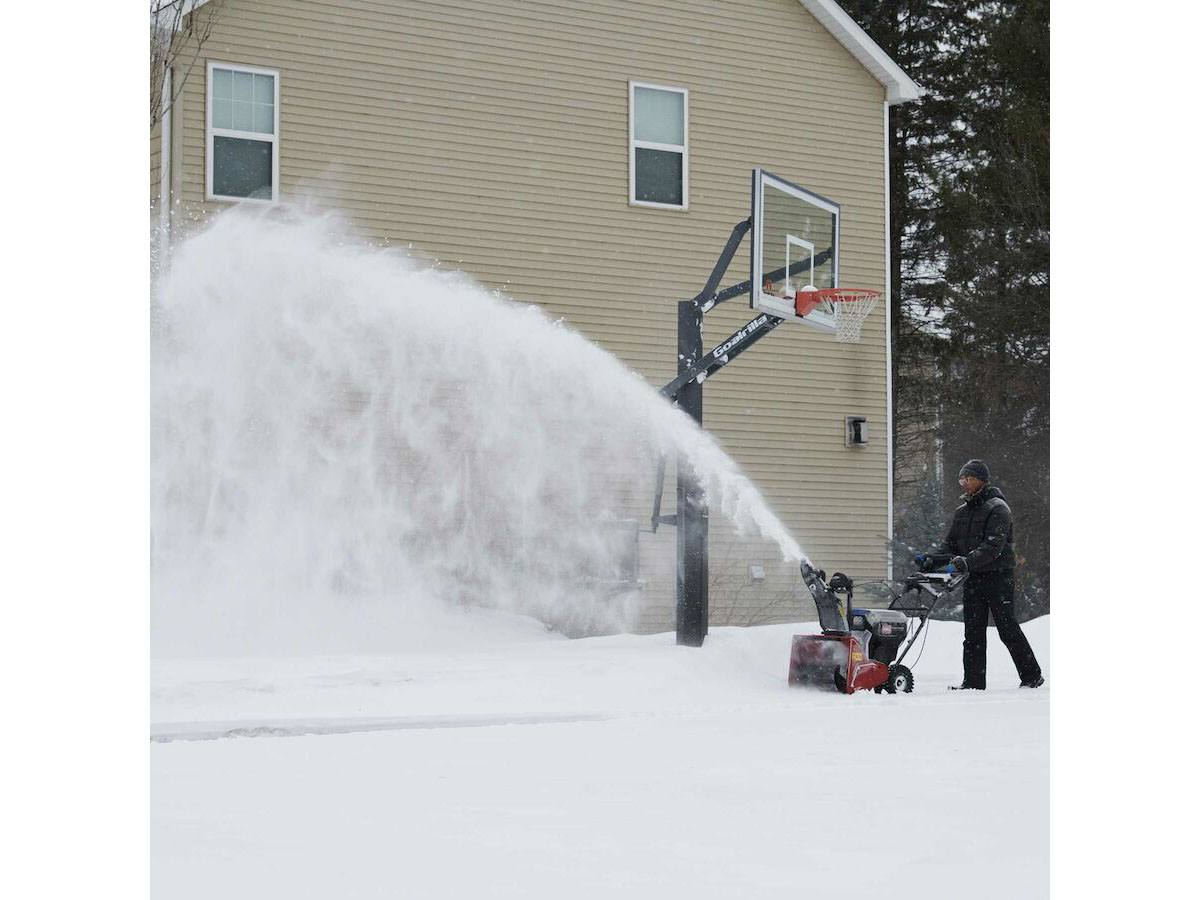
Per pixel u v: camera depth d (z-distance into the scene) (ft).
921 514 81.25
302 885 13.61
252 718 26.61
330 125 50.42
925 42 94.84
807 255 43.39
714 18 58.49
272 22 49.73
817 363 60.39
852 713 28.25
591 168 55.21
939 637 42.80
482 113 53.11
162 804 17.98
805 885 13.61
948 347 92.53
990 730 25.41
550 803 17.99
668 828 16.38
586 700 29.94
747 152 59.06
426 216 51.83
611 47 55.98
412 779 19.81
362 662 32.96
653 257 56.39
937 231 93.15
